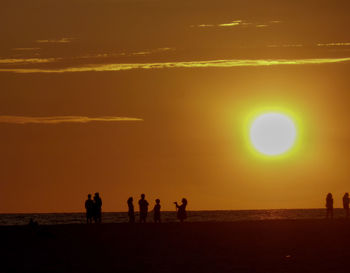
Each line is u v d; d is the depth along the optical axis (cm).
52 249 11944
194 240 13050
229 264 10581
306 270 10075
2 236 13362
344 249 12019
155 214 16375
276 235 13750
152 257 11225
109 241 12862
